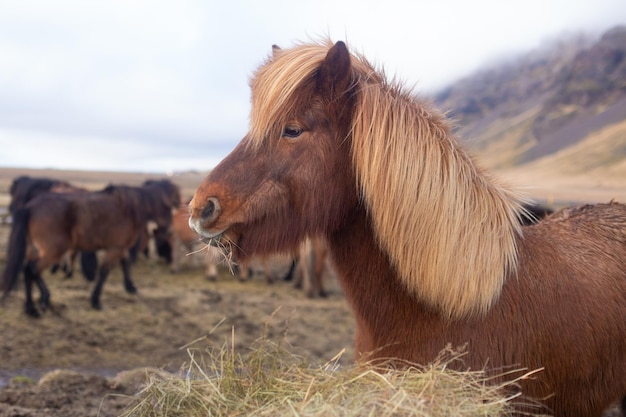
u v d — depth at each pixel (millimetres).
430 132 2094
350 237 2195
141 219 9180
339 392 1789
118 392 4141
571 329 2131
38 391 4027
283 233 2086
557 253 2295
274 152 2064
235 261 2156
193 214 2041
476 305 2025
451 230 2012
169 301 9539
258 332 7820
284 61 2135
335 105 2076
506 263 2084
